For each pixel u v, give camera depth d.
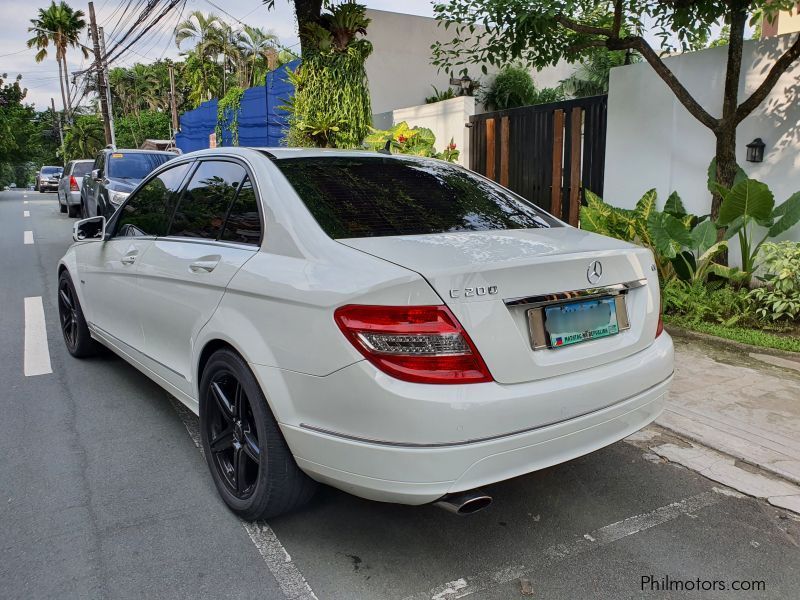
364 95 10.19
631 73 7.46
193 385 3.17
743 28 6.01
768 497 3.17
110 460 3.51
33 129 61.22
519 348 2.31
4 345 5.78
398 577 2.52
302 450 2.43
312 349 2.33
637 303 2.82
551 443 2.36
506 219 3.18
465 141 10.73
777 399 4.35
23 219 18.33
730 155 6.27
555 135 8.80
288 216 2.72
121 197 10.53
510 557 2.66
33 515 2.94
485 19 6.67
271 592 2.43
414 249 2.44
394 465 2.18
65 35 58.06
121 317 4.14
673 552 2.71
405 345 2.16
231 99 19.78
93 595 2.39
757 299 5.93
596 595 2.43
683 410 4.19
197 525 2.87
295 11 10.11
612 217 6.55
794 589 2.48
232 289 2.77
